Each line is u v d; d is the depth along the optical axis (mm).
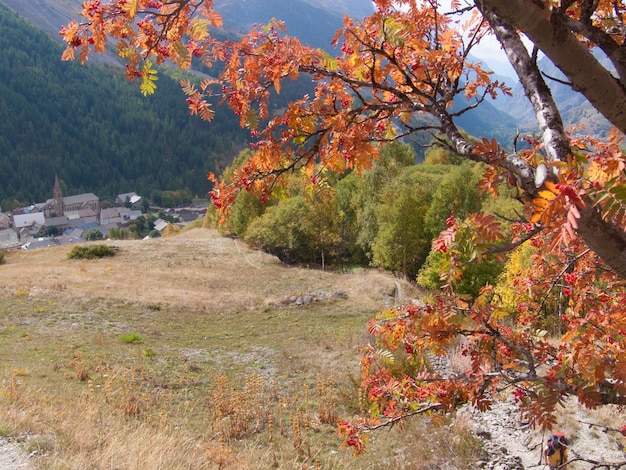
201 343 17156
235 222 45938
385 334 4082
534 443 9258
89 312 20188
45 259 38656
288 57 2852
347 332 18078
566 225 1582
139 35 2717
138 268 34125
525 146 3262
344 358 15039
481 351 3857
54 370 12664
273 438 9875
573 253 4656
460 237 2447
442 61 3314
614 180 1699
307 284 29797
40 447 6570
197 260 38062
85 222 150500
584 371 3219
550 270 4961
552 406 3168
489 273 20203
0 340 15516
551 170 2164
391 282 27781
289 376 13688
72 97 195000
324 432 10367
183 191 171625
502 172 2463
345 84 3168
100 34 2627
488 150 2424
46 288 23109
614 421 9508
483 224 2389
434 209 32625
